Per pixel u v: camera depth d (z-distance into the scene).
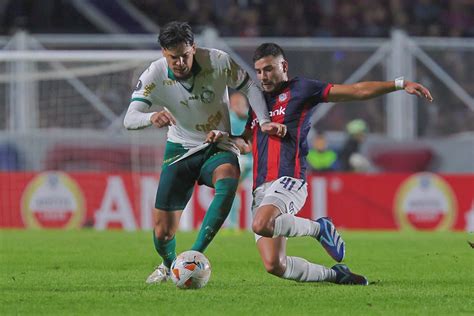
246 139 29.45
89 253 41.28
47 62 69.44
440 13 87.88
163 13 84.88
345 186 63.31
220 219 28.08
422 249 44.19
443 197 63.41
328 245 28.75
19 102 69.00
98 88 70.19
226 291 27.55
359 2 86.94
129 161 67.50
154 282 29.89
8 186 63.00
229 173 28.66
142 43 71.50
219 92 28.69
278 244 27.44
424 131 70.50
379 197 63.34
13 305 24.95
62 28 83.56
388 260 38.78
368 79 70.12
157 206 29.36
